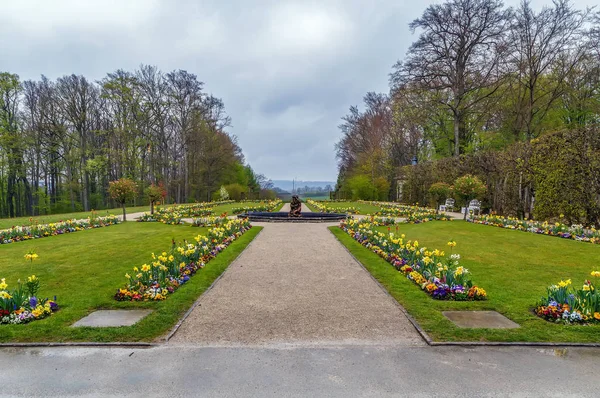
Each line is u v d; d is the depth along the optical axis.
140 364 3.13
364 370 3.02
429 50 23.58
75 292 5.23
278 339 3.66
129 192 15.62
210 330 3.89
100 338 3.64
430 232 11.48
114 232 11.91
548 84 22.42
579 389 2.73
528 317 4.17
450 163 22.05
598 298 4.11
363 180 37.62
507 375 2.94
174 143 37.16
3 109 25.98
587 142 11.23
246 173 56.44
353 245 9.27
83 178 32.72
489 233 11.11
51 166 31.69
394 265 6.88
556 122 23.78
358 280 5.99
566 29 19.38
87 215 19.81
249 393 2.68
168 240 10.15
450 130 30.56
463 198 15.56
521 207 15.23
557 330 3.79
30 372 3.01
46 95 28.41
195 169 40.19
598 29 18.81
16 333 3.73
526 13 19.97
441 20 22.55
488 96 24.30
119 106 30.77
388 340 3.64
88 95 30.23
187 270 6.15
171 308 4.52
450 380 2.87
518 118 23.70
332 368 3.06
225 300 4.94
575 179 11.59
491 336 3.67
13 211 31.34
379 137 39.53
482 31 22.12
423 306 4.61
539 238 9.98
